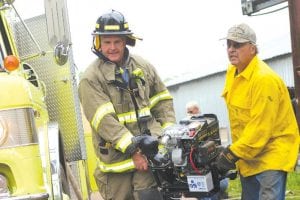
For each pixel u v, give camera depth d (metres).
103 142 4.72
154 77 5.02
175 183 4.57
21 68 5.34
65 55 5.25
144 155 4.46
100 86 4.66
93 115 4.60
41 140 4.32
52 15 5.24
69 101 6.19
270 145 4.69
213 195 4.66
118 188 4.80
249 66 4.67
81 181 6.46
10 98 3.97
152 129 4.83
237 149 4.55
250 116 4.66
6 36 5.59
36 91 4.96
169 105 5.09
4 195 3.89
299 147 5.01
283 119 4.71
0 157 3.90
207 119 4.82
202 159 4.40
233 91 4.79
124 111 4.72
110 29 4.64
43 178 4.06
